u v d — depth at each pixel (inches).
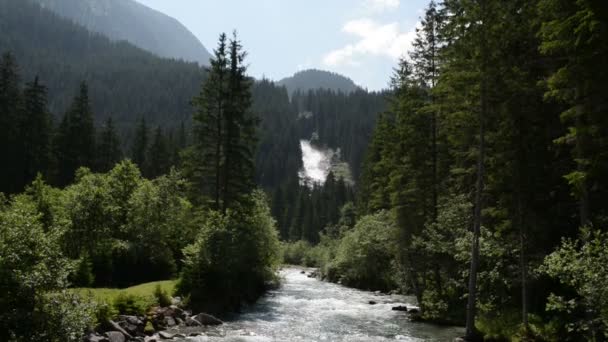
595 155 539.8
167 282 1117.1
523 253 741.9
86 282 948.6
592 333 550.0
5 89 2091.5
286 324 930.1
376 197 1814.7
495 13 780.6
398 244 1205.7
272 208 4820.4
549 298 560.1
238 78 1411.2
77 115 2517.2
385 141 1561.3
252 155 1428.4
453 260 1011.3
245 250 1176.8
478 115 818.2
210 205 1380.4
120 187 1487.5
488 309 845.2
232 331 830.5
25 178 2124.8
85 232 1151.6
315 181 7140.8
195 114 1396.4
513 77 770.2
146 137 3267.7
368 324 951.6
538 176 749.9
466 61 799.7
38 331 445.1
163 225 1370.6
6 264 441.7
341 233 2554.1
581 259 509.4
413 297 1414.9
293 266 3149.6
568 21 486.0
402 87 1316.4
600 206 701.3
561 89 587.2
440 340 801.6
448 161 1189.7
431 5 1205.7
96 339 605.6
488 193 890.1
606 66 501.0
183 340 737.6
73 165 2395.4
